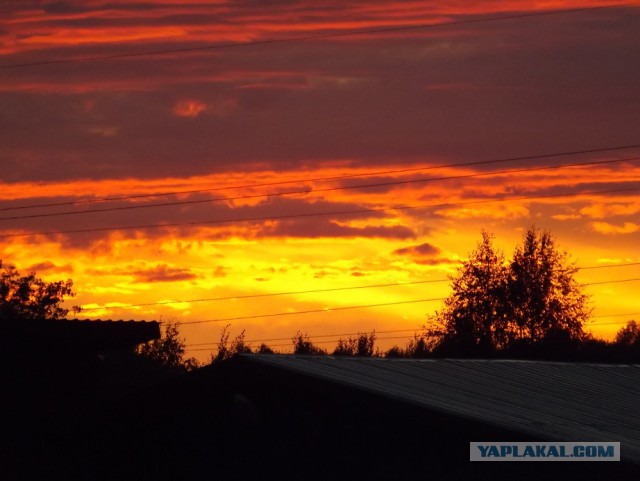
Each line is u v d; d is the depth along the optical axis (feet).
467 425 104.17
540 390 133.28
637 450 104.53
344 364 130.52
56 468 131.95
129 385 431.43
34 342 179.42
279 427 116.57
